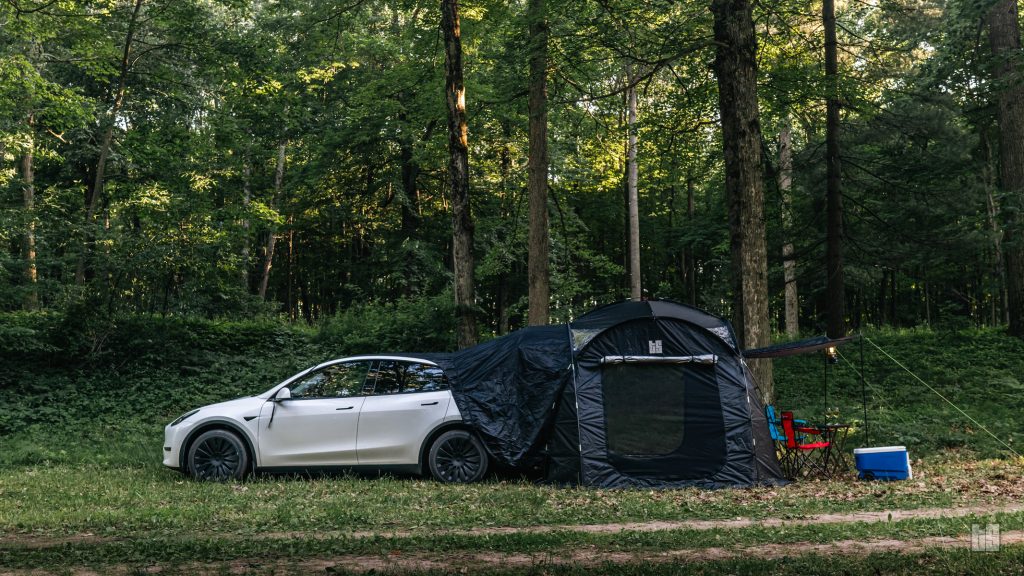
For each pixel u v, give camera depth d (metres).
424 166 28.31
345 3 18.06
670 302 11.63
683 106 18.33
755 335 13.83
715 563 5.86
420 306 22.02
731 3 14.24
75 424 16.14
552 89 18.41
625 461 10.75
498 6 17.22
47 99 21.83
